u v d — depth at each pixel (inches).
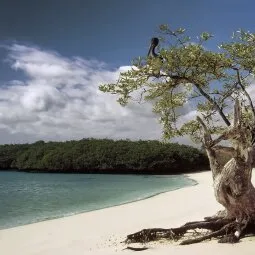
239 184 494.3
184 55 523.8
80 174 4557.1
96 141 4899.1
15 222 1008.9
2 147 5541.3
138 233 540.4
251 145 497.0
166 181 2837.1
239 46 548.4
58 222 874.1
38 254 562.9
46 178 3693.4
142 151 4416.8
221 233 500.4
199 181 2541.8
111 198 1598.2
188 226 529.3
